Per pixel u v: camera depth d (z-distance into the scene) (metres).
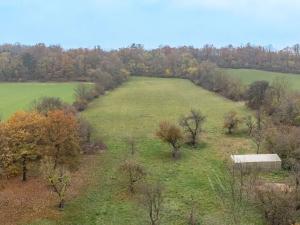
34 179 60.97
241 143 79.25
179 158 70.75
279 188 52.19
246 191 53.81
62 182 52.00
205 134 86.62
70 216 48.91
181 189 56.38
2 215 49.09
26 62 183.50
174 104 125.00
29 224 46.69
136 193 55.25
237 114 106.25
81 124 78.25
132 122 99.94
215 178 60.34
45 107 91.62
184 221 46.69
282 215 44.56
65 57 186.00
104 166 66.88
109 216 48.69
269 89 115.31
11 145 58.16
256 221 46.06
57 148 61.03
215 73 158.75
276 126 85.38
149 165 67.19
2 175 59.22
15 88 156.50
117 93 150.00
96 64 186.00
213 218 47.09
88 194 55.22
